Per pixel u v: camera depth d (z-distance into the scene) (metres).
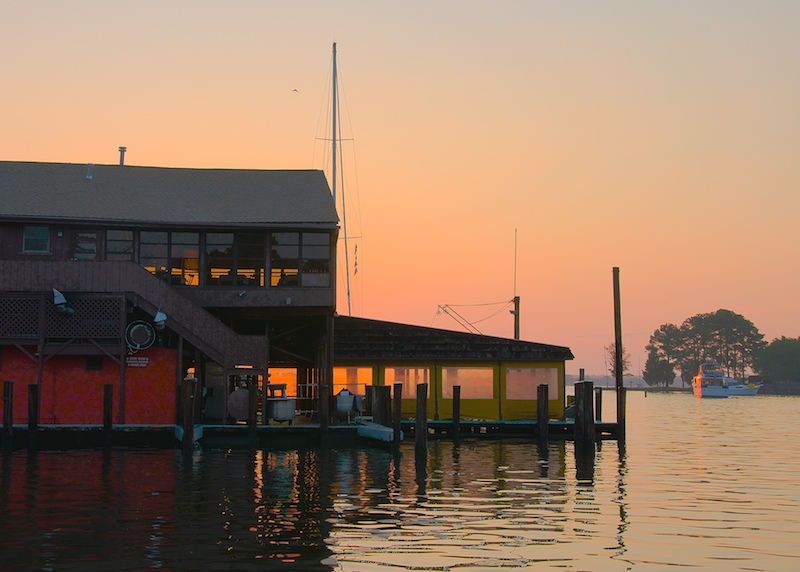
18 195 37.38
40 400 32.69
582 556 15.23
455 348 42.28
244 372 33.53
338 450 31.48
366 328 42.53
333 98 52.69
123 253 36.34
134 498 20.03
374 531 16.83
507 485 23.58
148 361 33.31
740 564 14.91
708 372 167.12
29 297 32.69
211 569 13.84
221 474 24.41
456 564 14.44
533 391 42.19
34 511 18.30
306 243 36.94
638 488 23.45
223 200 38.62
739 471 27.81
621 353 39.16
